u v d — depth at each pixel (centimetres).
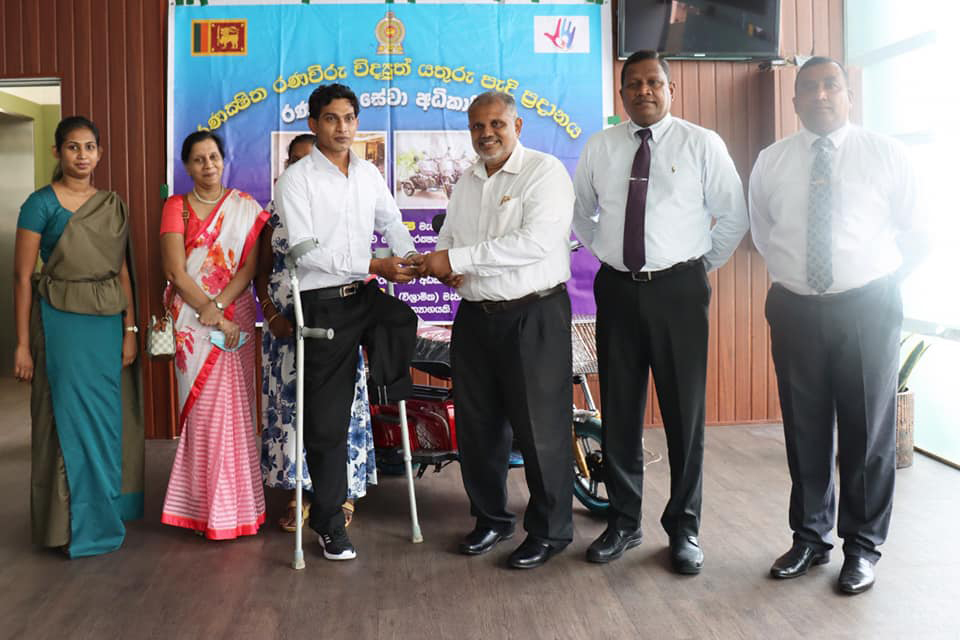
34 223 321
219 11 507
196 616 272
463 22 512
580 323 371
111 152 512
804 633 256
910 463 443
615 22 516
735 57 515
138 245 514
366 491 397
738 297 536
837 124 285
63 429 320
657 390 309
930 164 468
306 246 299
